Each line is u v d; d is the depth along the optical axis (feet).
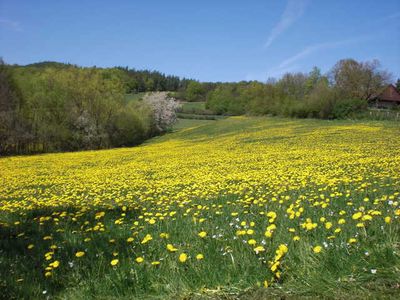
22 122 173.27
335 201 28.22
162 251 20.16
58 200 43.57
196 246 20.06
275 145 108.78
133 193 44.62
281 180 42.83
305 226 19.70
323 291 13.93
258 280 15.65
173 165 77.30
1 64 180.55
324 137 118.73
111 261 19.07
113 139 198.59
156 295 15.78
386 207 23.65
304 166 59.16
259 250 17.19
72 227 29.14
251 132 164.76
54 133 177.99
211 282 16.01
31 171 83.46
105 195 44.75
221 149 110.11
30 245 23.27
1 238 27.81
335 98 209.26
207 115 363.56
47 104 183.01
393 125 144.15
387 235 17.01
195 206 33.47
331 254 16.29
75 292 16.84
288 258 16.72
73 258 21.03
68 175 72.59
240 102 344.08
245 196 34.63
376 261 15.14
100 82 204.64
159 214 28.04
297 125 174.29
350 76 251.19
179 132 230.48
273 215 22.07
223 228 23.27
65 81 192.54
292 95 280.72
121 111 201.36
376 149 80.94
